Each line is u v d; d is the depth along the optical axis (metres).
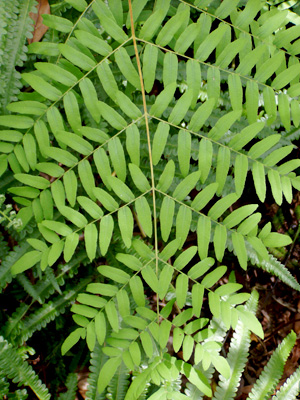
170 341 0.80
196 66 0.53
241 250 0.53
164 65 0.53
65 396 0.67
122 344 0.54
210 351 0.53
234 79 0.53
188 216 0.53
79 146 0.53
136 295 0.53
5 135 0.54
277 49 0.56
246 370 0.84
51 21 0.54
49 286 0.68
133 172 0.52
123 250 0.69
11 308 0.74
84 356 0.76
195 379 0.54
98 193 0.52
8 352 0.62
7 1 0.57
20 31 0.58
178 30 0.55
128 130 0.52
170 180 0.53
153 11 0.57
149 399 0.53
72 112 0.53
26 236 0.64
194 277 0.53
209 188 0.52
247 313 0.52
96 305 0.54
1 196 0.55
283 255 0.86
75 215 0.53
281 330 0.86
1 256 0.65
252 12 0.54
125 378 0.65
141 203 0.53
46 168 0.54
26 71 0.63
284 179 0.53
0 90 0.58
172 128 0.66
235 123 0.68
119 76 0.63
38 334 0.76
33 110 0.53
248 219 0.53
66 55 0.52
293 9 0.67
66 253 0.53
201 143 0.53
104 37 0.62
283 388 0.70
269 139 0.52
